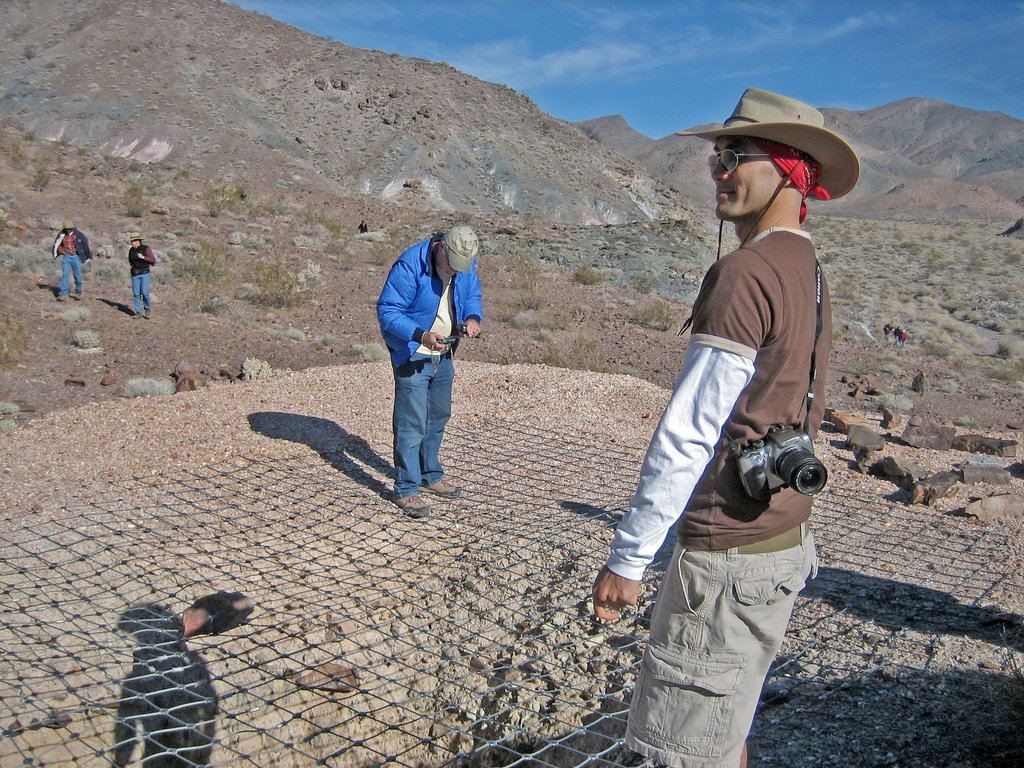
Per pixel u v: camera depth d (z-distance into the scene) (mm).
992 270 49938
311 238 26688
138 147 69500
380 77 91250
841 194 2162
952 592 4449
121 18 91188
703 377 1859
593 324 19984
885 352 24578
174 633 3936
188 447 6473
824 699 3473
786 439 1923
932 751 3102
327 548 4922
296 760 3662
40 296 14883
